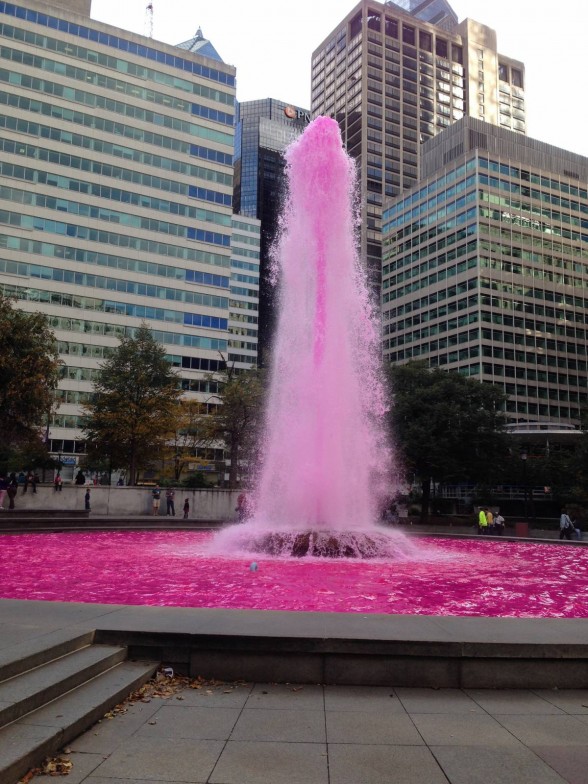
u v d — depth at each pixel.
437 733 5.02
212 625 6.82
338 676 6.25
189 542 20.27
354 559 15.62
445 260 114.94
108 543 19.78
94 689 5.52
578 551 21.00
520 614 9.13
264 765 4.38
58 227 78.44
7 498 34.00
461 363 108.62
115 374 42.53
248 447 47.62
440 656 6.24
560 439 63.78
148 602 9.58
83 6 86.88
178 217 87.00
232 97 93.06
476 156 110.00
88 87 81.69
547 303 112.31
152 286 84.25
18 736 4.38
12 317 35.12
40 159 77.81
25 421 36.69
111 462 46.62
